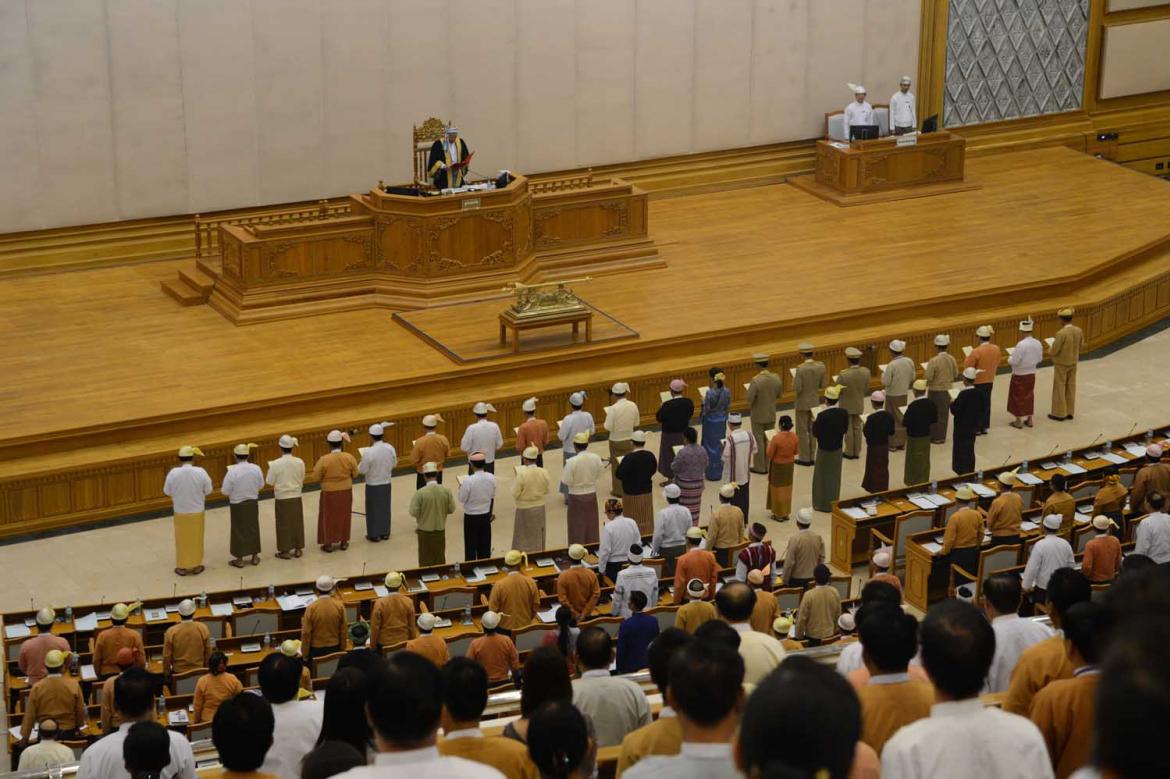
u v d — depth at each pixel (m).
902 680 5.54
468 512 17.45
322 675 13.55
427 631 12.39
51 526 18.81
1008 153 32.81
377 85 26.92
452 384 21.06
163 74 25.36
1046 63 33.00
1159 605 2.60
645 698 7.72
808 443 20.59
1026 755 4.42
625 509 18.17
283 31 26.00
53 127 24.84
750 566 14.41
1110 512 16.39
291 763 8.30
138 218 25.86
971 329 23.66
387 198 23.47
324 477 17.88
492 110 28.02
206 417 19.70
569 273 25.03
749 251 26.47
